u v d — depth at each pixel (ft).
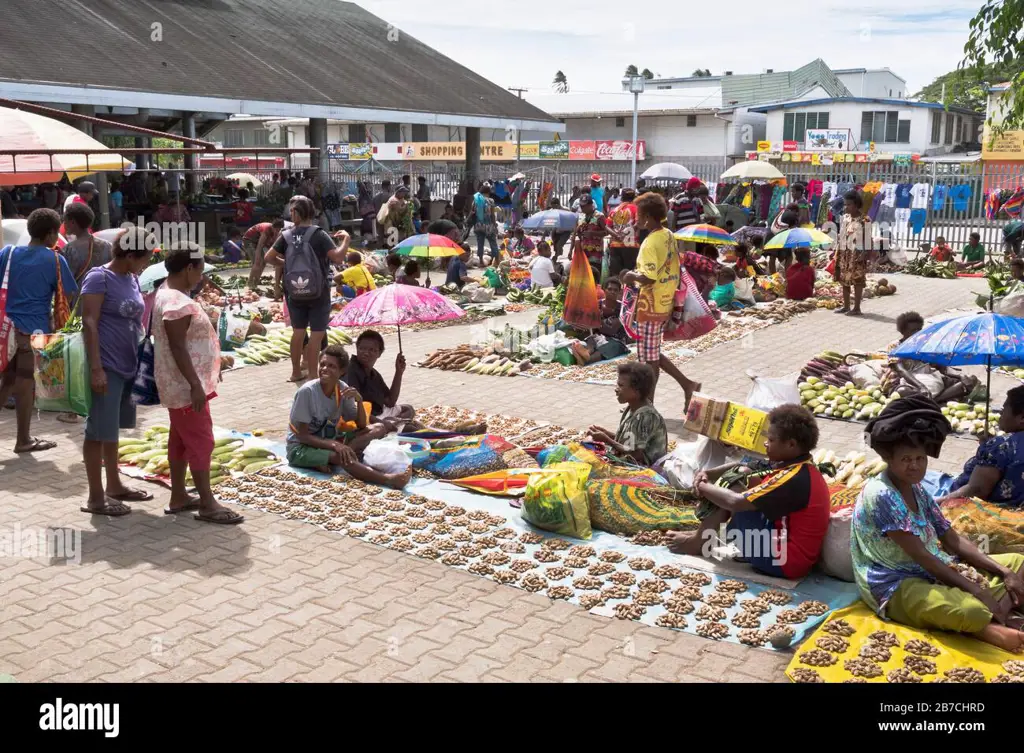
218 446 24.76
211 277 53.83
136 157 89.71
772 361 37.93
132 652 15.01
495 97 107.24
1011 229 66.59
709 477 19.34
